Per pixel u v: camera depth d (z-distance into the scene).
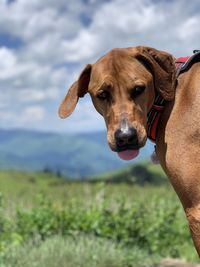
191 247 1.51
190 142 0.68
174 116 0.70
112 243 1.44
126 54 0.70
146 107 0.70
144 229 1.49
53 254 1.29
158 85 0.70
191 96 0.69
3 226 1.52
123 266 1.31
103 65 0.70
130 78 0.68
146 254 1.42
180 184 0.69
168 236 1.51
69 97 0.76
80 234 1.47
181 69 0.72
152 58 0.71
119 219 1.49
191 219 0.68
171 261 1.41
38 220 1.50
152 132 0.71
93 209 1.55
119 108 0.68
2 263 1.25
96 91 0.70
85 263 1.27
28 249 1.35
